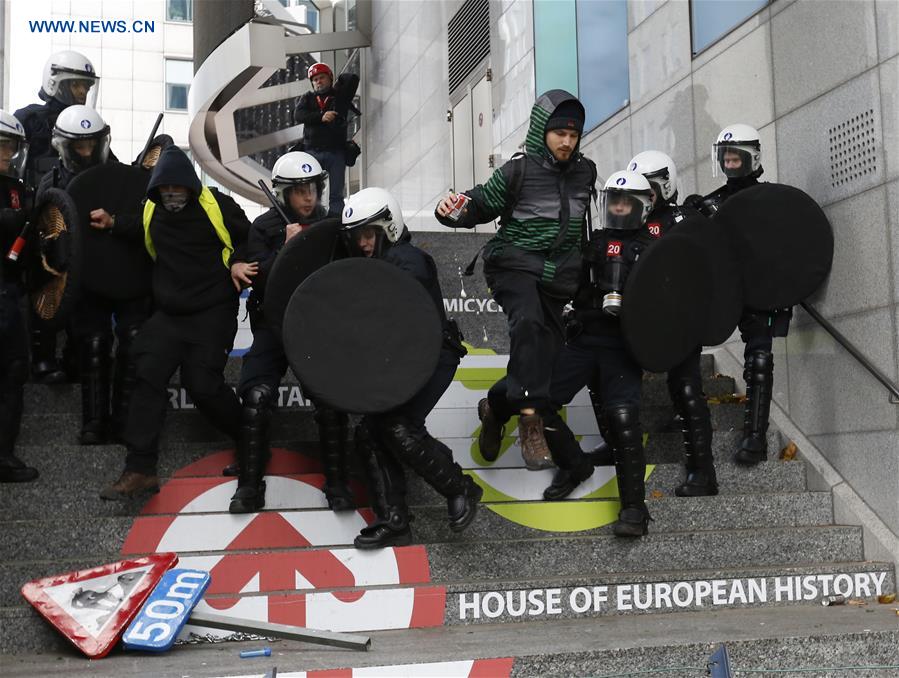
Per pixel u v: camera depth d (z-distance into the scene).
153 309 5.30
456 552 4.57
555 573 4.66
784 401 5.83
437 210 4.76
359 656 3.71
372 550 4.51
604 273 4.81
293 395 5.90
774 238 5.43
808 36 5.62
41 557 4.45
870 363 5.10
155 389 4.65
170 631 3.86
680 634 3.98
